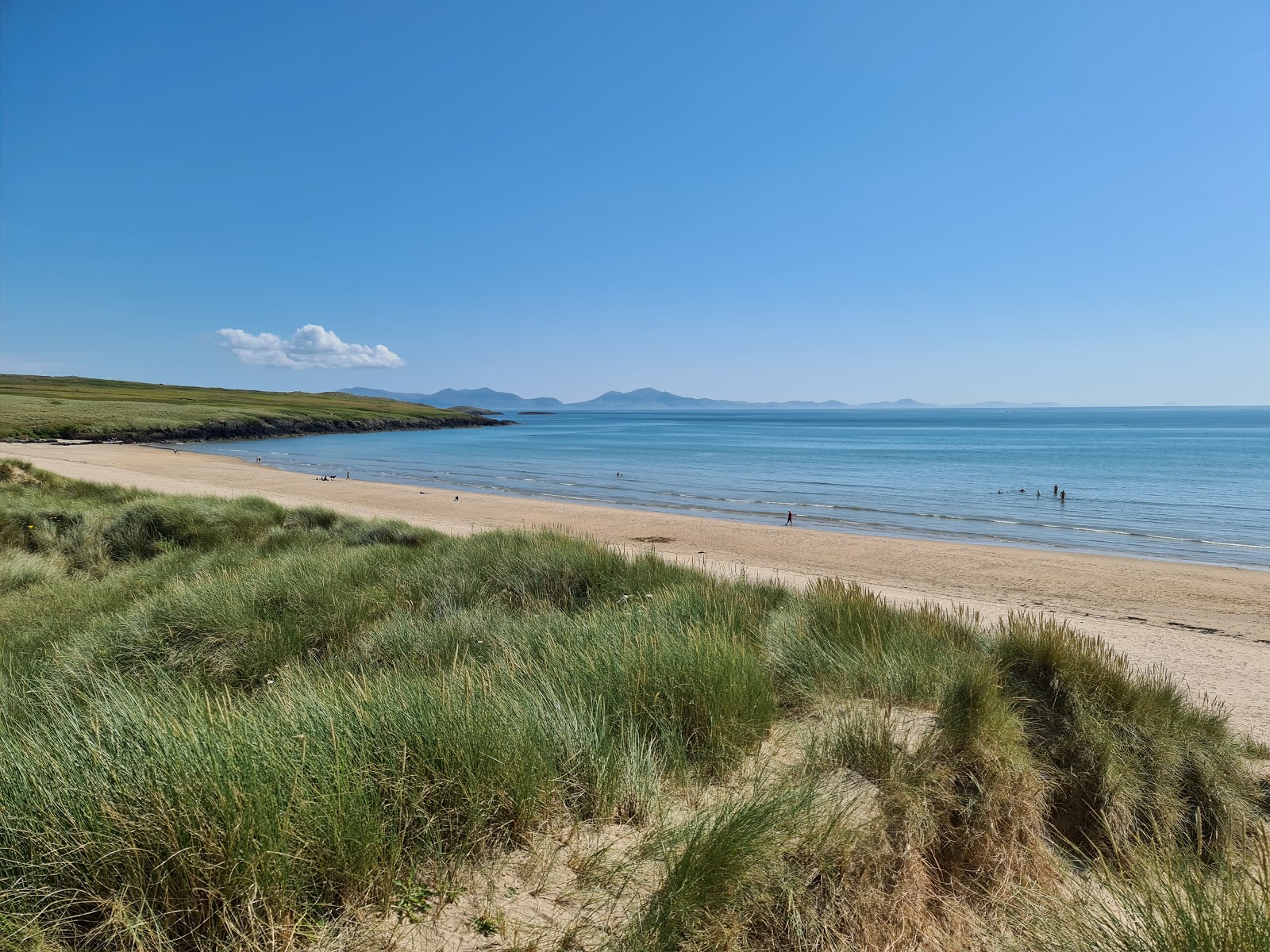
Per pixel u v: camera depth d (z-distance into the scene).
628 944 2.05
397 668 4.29
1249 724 5.81
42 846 2.07
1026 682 4.54
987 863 2.99
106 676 4.09
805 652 4.91
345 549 9.87
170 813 2.09
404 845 2.42
